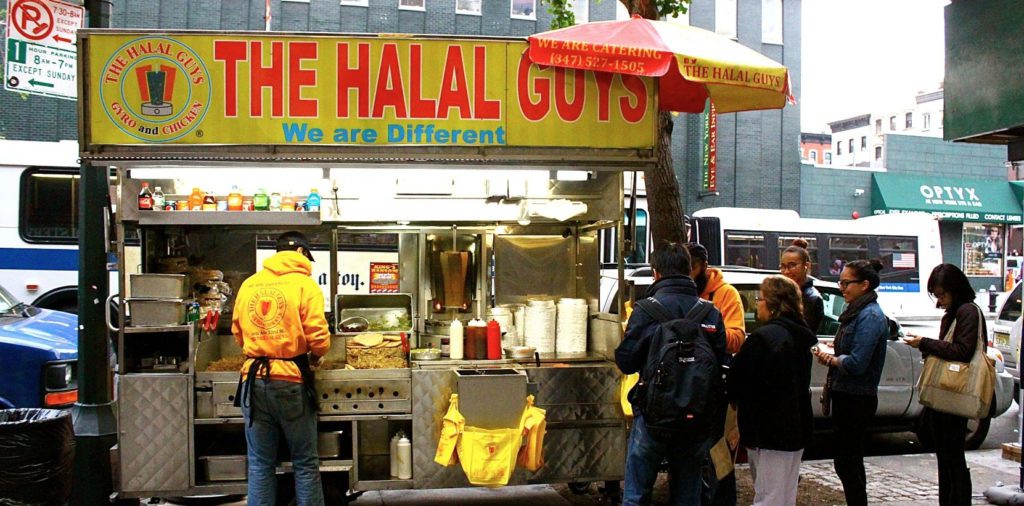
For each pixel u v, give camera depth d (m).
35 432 4.42
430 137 4.66
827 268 19.45
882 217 20.88
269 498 4.62
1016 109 4.96
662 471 6.13
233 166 4.70
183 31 4.48
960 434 5.09
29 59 5.42
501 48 4.71
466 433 4.81
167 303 4.84
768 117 25.94
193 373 4.87
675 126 24.77
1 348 6.38
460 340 5.50
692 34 5.11
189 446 4.86
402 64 4.62
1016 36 4.96
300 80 4.55
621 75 4.85
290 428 4.60
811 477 6.64
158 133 4.48
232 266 5.97
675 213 6.14
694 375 4.20
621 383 5.27
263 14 20.66
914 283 20.66
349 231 6.00
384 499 6.03
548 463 5.19
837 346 5.12
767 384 4.48
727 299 5.19
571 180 5.90
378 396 4.99
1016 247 31.41
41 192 11.50
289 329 4.55
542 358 5.61
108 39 4.44
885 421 7.82
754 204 25.78
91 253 5.29
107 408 5.33
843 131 64.44
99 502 5.20
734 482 4.93
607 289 7.02
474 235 6.20
